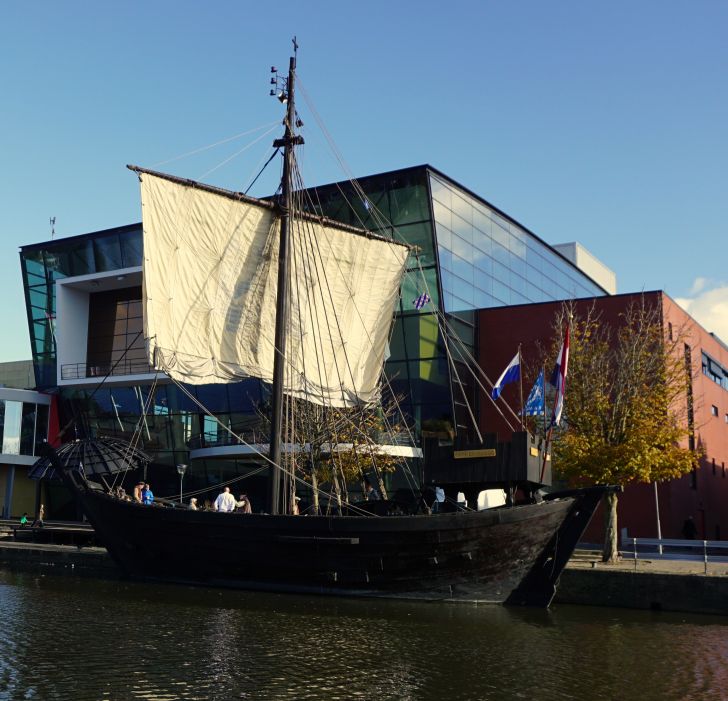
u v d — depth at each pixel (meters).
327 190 42.03
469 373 42.62
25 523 42.78
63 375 54.75
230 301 30.31
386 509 27.69
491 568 23.27
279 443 28.78
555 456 30.44
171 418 50.59
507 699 13.45
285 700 13.14
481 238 45.31
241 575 25.17
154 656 15.85
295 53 32.03
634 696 13.75
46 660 15.41
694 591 22.30
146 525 26.75
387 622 20.05
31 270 56.41
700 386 46.25
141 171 27.66
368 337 34.09
